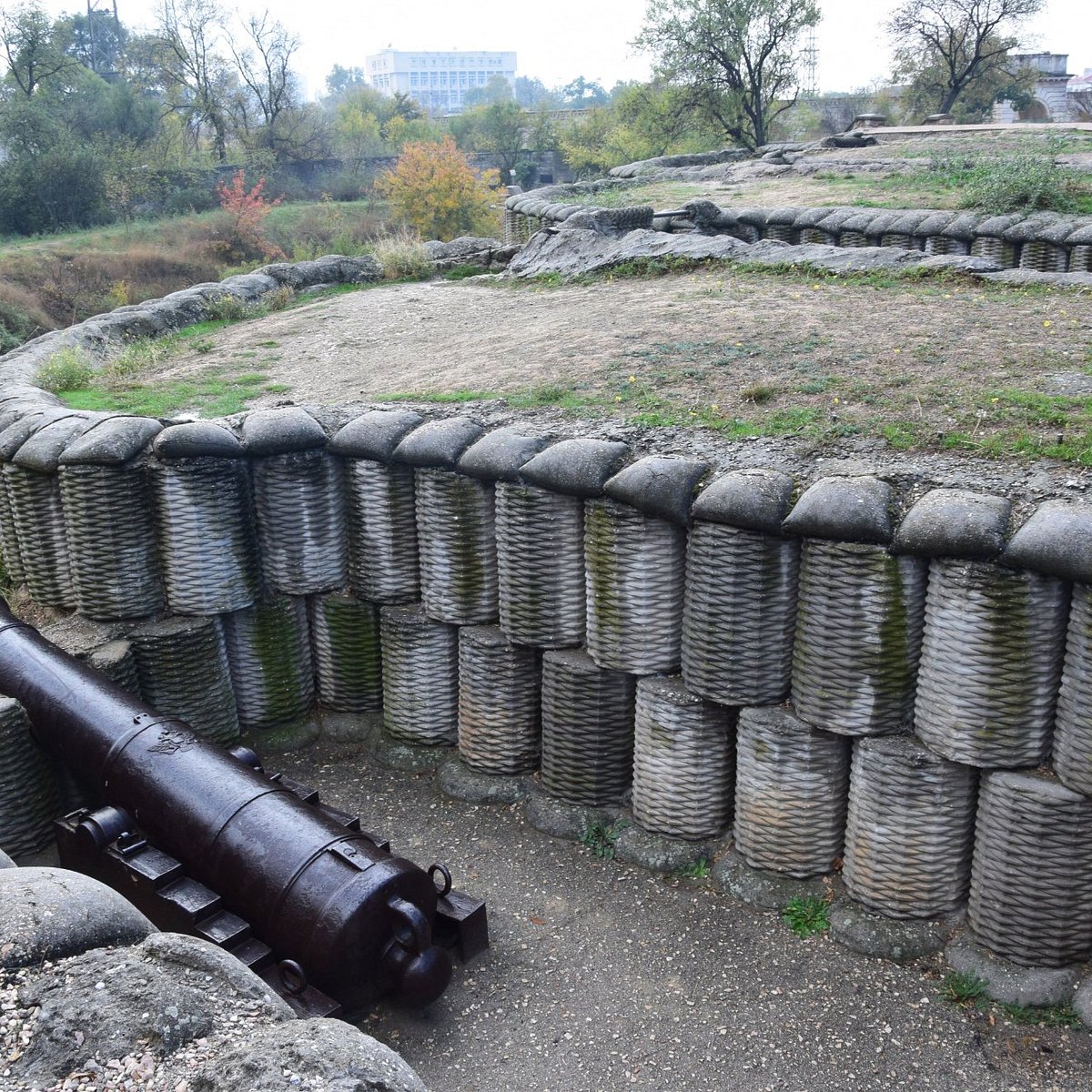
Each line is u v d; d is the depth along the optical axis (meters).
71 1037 3.08
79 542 7.46
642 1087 5.15
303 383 10.05
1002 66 50.28
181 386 10.30
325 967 5.15
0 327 30.38
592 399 8.04
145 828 5.86
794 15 40.19
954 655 5.42
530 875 6.64
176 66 55.84
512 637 7.04
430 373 9.66
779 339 9.38
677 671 6.60
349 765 7.90
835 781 6.12
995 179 15.80
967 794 5.72
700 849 6.61
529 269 14.96
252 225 41.38
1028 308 9.86
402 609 7.71
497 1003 5.66
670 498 6.11
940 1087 5.08
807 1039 5.37
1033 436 6.41
